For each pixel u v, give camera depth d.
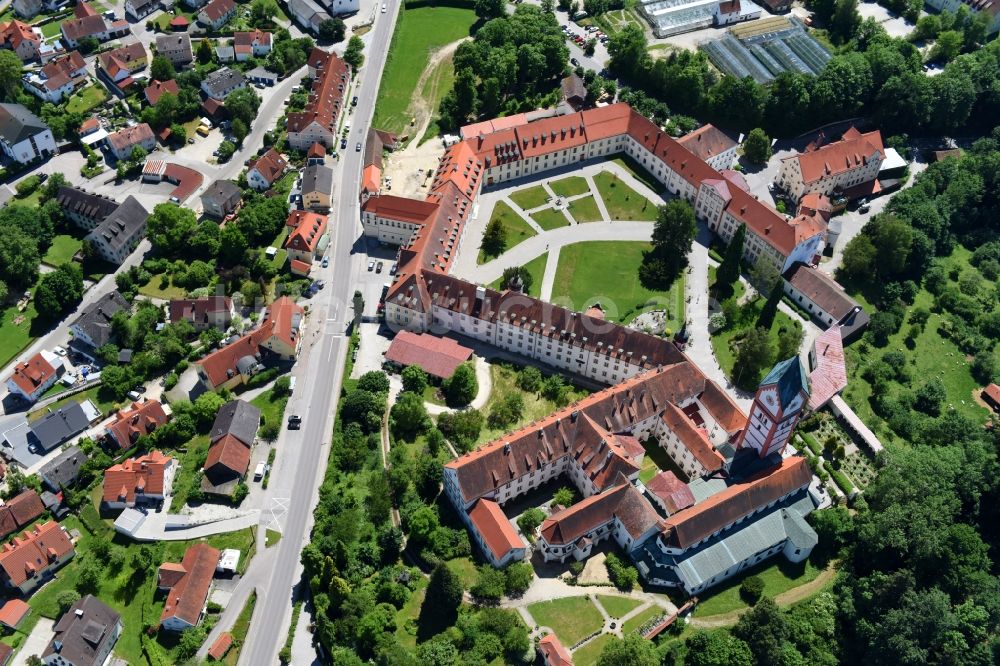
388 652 193.62
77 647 196.62
